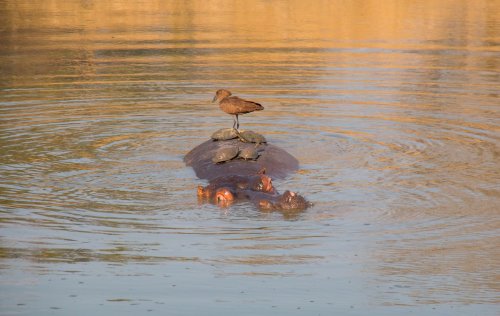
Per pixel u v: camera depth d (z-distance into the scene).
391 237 16.22
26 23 51.34
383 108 28.16
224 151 20.66
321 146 23.47
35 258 14.97
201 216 17.48
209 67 36.00
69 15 55.12
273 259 15.02
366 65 36.31
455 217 17.48
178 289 13.66
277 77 33.66
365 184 19.86
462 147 23.33
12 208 17.89
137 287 13.70
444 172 20.89
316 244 15.82
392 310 12.84
